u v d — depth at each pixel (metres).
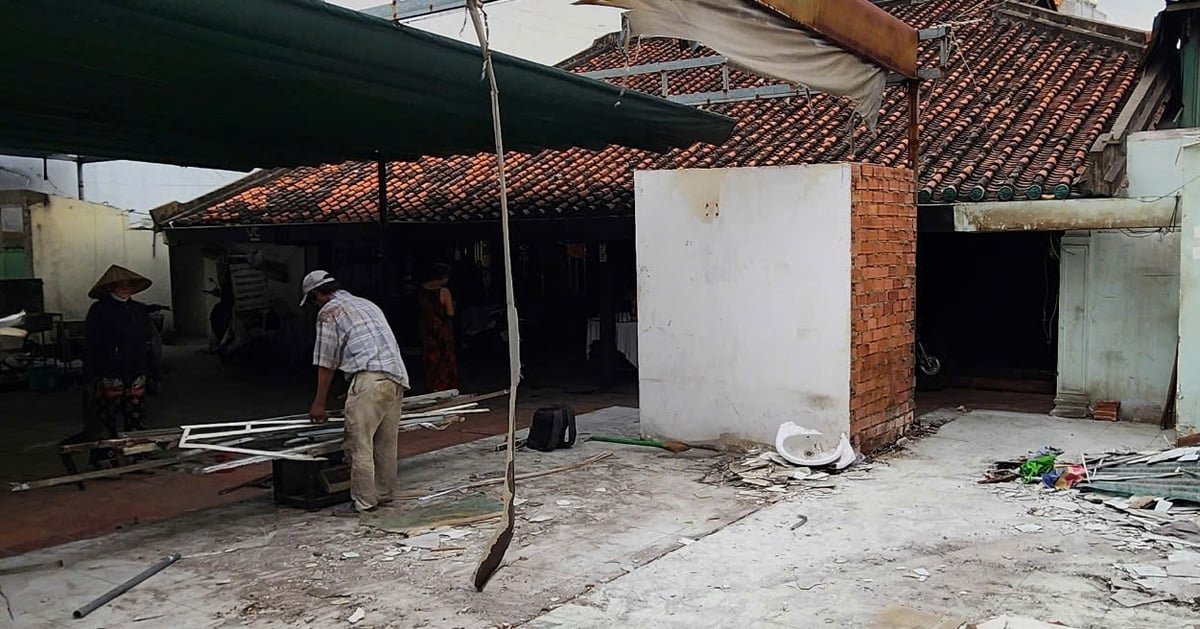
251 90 6.93
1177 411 8.18
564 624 4.68
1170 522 6.10
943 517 6.37
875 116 9.16
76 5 4.63
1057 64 13.29
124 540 6.21
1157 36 11.30
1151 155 9.09
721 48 7.12
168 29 5.12
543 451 8.61
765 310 8.16
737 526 6.24
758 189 8.12
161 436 6.70
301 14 5.47
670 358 8.73
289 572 5.52
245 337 15.97
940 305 12.69
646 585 5.20
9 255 17.56
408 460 8.39
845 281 7.73
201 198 16.25
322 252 15.65
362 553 5.83
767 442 8.23
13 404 12.45
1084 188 9.32
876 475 7.51
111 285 8.46
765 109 14.28
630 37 6.90
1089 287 9.58
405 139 9.77
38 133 9.04
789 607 4.85
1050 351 11.99
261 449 6.88
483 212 12.52
